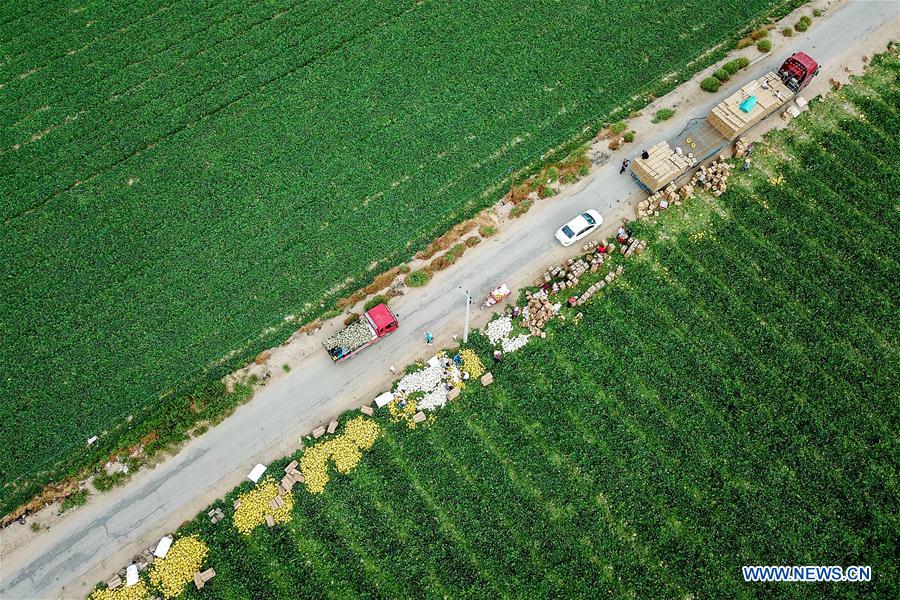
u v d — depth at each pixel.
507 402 38.62
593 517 35.62
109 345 40.59
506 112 47.78
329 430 38.03
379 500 36.34
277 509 36.06
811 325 40.09
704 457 36.88
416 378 39.25
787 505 35.56
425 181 45.41
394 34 51.31
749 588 33.81
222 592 34.50
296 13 52.38
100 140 47.22
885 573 33.81
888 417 37.56
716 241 43.03
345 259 43.00
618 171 45.44
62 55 50.66
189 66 50.00
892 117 46.88
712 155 45.38
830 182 44.81
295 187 45.31
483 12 52.12
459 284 42.28
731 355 39.34
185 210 44.69
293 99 48.66
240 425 38.50
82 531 35.97
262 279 42.41
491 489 36.34
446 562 34.81
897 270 41.66
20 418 38.66
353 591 34.38
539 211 44.28
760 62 48.81
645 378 38.88
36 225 44.34
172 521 36.25
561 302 41.47
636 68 49.19
